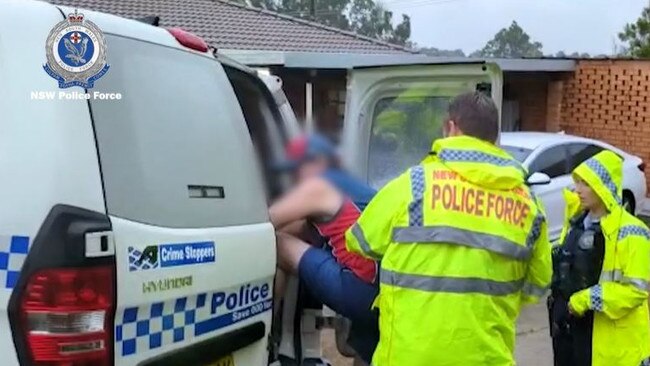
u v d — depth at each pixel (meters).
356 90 4.82
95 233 2.15
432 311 2.73
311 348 3.47
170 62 2.64
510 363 2.84
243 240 2.77
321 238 3.30
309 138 3.47
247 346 2.90
